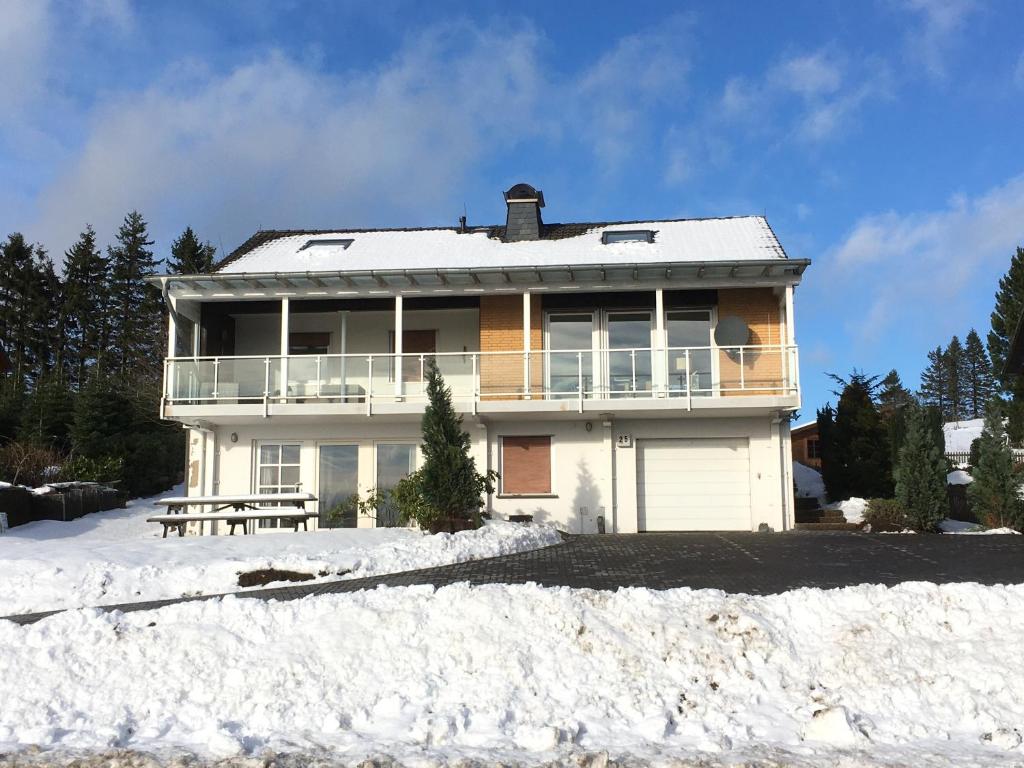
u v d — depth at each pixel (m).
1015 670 7.21
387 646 7.88
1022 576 10.65
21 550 12.99
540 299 20.22
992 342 35.06
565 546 14.99
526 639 7.84
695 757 6.17
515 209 22.73
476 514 15.14
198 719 7.18
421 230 24.58
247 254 22.20
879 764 5.96
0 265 50.75
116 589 11.48
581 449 19.23
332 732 6.86
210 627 8.27
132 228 54.03
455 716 6.91
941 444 20.31
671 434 19.23
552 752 6.34
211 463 19.91
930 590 8.48
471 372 19.17
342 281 19.28
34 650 8.05
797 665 7.49
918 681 7.21
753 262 17.98
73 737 6.89
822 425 23.81
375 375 19.66
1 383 37.69
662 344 18.80
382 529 15.34
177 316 19.70
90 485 22.56
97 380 32.19
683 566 12.00
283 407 18.88
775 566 11.82
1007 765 5.92
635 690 7.21
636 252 20.30
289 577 11.91
